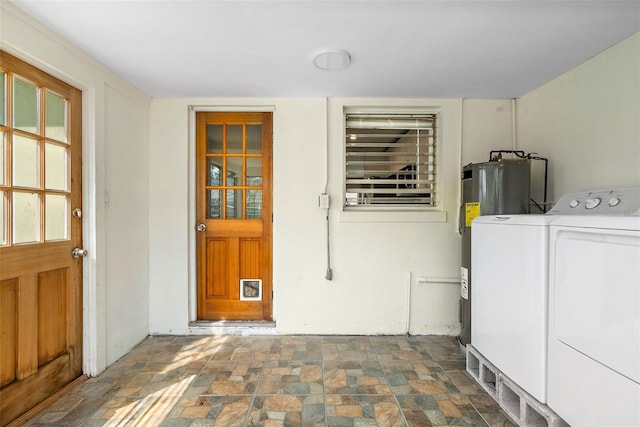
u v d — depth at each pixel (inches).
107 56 69.6
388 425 55.5
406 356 82.4
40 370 60.0
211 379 70.4
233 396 63.9
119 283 81.0
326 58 70.4
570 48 65.9
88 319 71.0
